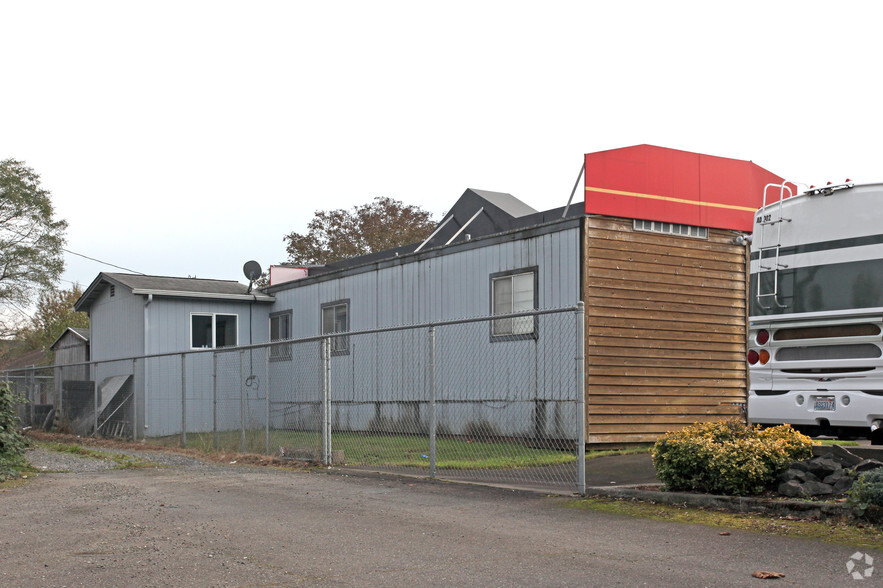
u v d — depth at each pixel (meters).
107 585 5.09
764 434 7.96
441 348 16.44
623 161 13.92
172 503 8.41
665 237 14.29
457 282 16.25
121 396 19.70
